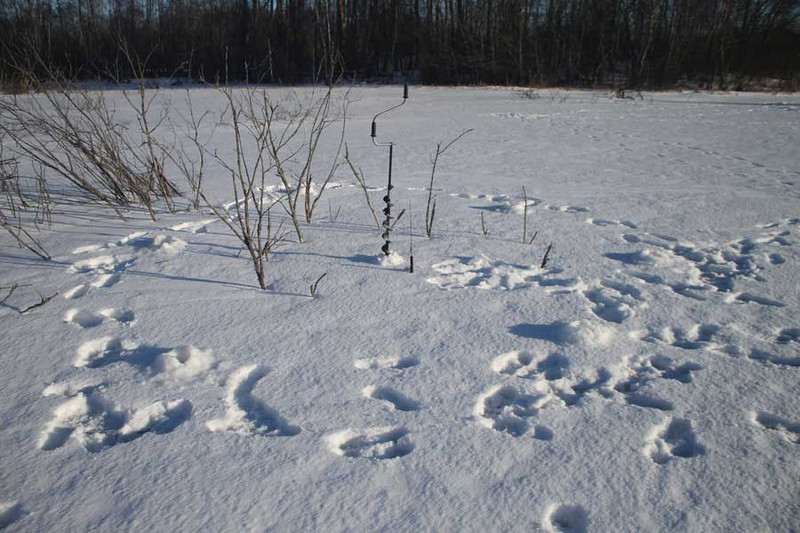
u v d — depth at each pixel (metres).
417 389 2.40
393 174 6.34
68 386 2.42
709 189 5.76
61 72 5.98
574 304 3.15
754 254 3.95
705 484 1.92
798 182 6.08
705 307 3.15
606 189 5.75
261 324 2.91
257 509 1.81
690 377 2.50
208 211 4.80
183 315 3.00
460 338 2.80
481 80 28.62
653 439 2.12
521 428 2.18
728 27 28.70
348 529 1.74
